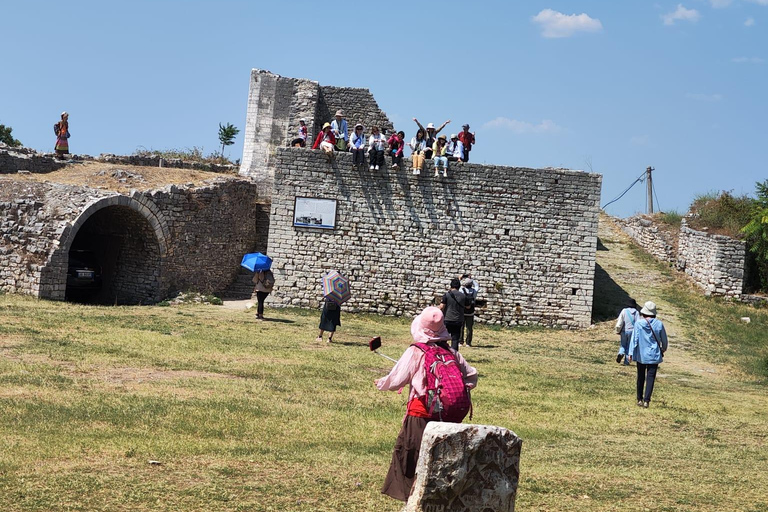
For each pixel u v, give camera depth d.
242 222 30.33
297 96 35.75
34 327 16.56
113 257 26.95
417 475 5.24
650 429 12.09
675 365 21.05
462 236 26.64
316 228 26.44
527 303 26.64
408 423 6.14
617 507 7.34
